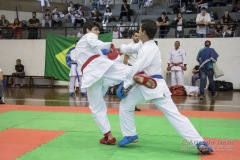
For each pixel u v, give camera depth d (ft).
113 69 16.98
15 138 18.47
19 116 25.70
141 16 59.67
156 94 15.07
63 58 54.24
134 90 15.89
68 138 18.49
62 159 14.61
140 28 15.57
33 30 57.67
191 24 49.80
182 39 50.70
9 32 58.54
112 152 15.71
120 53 17.70
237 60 49.06
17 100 36.32
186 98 39.24
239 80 49.16
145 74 15.31
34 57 57.00
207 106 32.04
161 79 15.61
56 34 56.80
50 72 55.21
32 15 62.54
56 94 43.04
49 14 63.21
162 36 52.19
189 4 59.41
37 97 39.37
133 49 17.03
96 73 16.58
